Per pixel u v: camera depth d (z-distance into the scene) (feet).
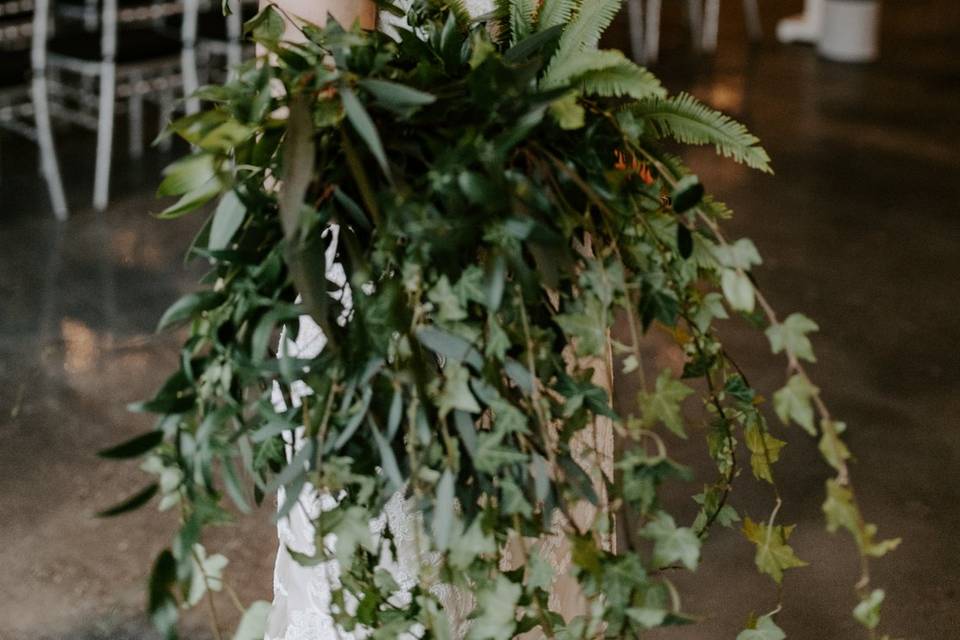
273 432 3.84
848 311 12.44
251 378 3.73
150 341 11.53
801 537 8.69
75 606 7.96
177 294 12.57
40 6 13.94
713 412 4.47
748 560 8.43
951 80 22.25
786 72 22.58
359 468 3.83
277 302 3.64
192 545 3.62
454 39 4.02
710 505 4.52
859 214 15.25
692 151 17.43
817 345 11.68
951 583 8.20
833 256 13.88
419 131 3.72
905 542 8.66
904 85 21.84
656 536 3.67
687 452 9.67
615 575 3.63
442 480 3.59
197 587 3.73
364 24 4.55
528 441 3.73
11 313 11.96
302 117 3.44
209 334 3.73
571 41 4.02
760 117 19.53
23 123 18.28
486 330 3.77
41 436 9.90
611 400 4.33
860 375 11.10
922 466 9.61
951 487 9.33
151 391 10.62
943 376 11.11
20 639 7.62
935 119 19.62
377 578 4.12
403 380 3.63
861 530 3.51
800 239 14.35
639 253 3.88
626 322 11.64
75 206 14.94
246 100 3.60
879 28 26.96
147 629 7.76
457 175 3.52
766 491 9.23
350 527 3.68
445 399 3.62
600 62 3.83
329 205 3.67
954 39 25.91
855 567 8.36
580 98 3.96
